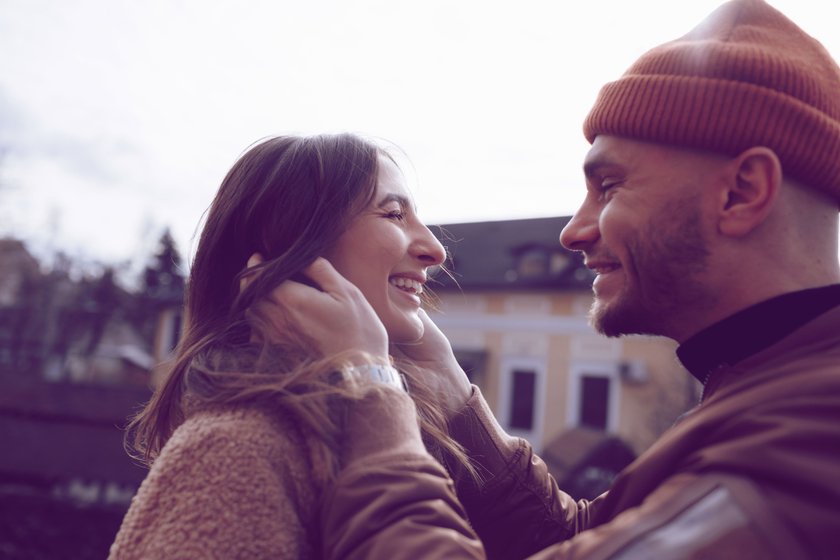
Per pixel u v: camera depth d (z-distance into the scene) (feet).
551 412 59.88
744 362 3.03
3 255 124.98
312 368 3.35
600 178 3.71
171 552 2.97
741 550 2.25
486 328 64.08
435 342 4.86
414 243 4.27
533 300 62.69
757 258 3.24
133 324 136.36
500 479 4.57
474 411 4.70
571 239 3.85
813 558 2.19
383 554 2.69
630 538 2.47
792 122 3.16
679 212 3.34
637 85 3.47
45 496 58.29
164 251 139.23
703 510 2.39
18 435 66.03
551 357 60.95
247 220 4.11
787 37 3.41
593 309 3.81
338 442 3.25
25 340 124.57
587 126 3.85
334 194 4.02
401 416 3.29
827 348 2.84
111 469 63.62
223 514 3.01
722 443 2.64
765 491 2.35
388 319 4.10
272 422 3.28
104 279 133.80
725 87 3.24
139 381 126.52
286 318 3.60
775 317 3.05
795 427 2.44
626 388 55.93
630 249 3.48
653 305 3.49
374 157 4.21
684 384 52.65
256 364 3.48
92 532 56.24
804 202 3.26
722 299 3.30
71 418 69.82
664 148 3.41
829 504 2.25
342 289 3.69
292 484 3.18
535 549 4.59
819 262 3.27
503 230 78.07
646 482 2.92
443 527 2.83
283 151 4.22
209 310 4.24
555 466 50.19
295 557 3.06
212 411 3.38
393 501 2.87
